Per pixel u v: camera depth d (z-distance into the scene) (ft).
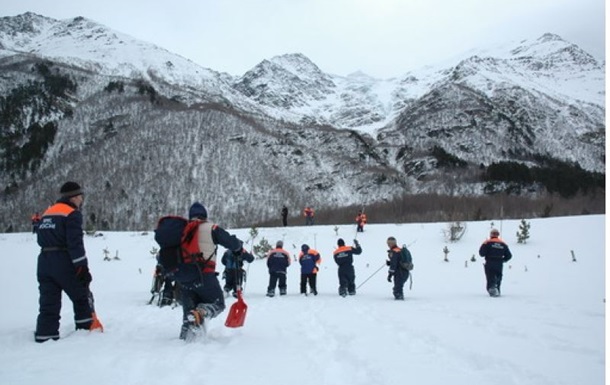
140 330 21.42
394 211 189.06
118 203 233.35
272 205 239.30
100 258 81.35
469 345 17.81
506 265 62.59
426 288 48.47
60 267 19.06
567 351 16.74
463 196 227.40
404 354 16.25
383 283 55.11
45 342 18.03
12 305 35.99
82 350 16.25
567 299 35.17
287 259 45.34
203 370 13.55
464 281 53.57
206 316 18.13
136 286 53.52
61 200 20.08
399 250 39.47
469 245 81.35
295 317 27.50
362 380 12.99
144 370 13.47
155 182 249.75
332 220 179.83
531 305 31.50
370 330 21.74
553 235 81.71
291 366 14.37
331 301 38.42
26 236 111.55
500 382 12.78
